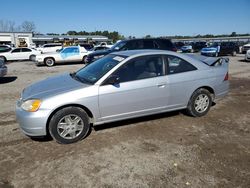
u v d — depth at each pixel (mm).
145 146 4102
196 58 5473
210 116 5500
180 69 5043
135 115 4691
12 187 3076
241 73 12109
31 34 56094
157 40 12234
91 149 4016
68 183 3148
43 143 4242
